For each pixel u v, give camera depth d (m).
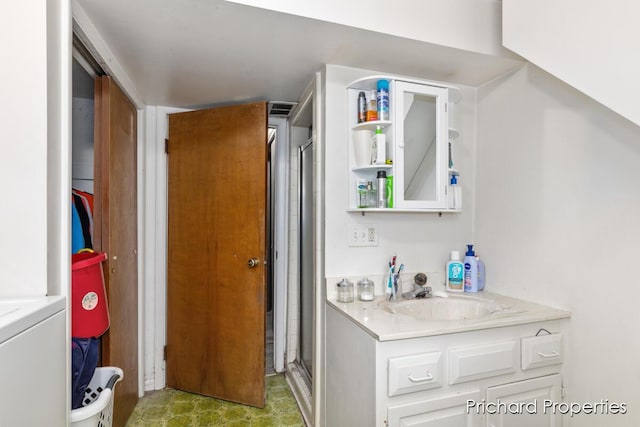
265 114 2.08
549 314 1.40
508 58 1.58
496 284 1.79
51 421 0.96
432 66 1.67
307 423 1.89
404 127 1.60
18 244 1.00
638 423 1.21
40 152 1.00
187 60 1.62
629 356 1.24
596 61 1.16
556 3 1.27
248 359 2.10
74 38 1.29
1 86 0.99
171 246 2.28
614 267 1.28
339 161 1.68
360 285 1.63
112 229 1.67
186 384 2.25
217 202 2.17
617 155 1.27
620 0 1.09
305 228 2.43
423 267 1.84
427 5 1.44
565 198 1.46
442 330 1.21
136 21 1.29
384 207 1.58
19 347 0.78
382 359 1.16
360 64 1.66
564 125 1.46
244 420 1.95
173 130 2.28
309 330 2.30
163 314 2.32
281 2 1.23
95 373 1.41
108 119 1.62
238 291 2.12
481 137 1.90
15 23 1.00
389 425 1.16
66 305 1.08
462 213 1.92
